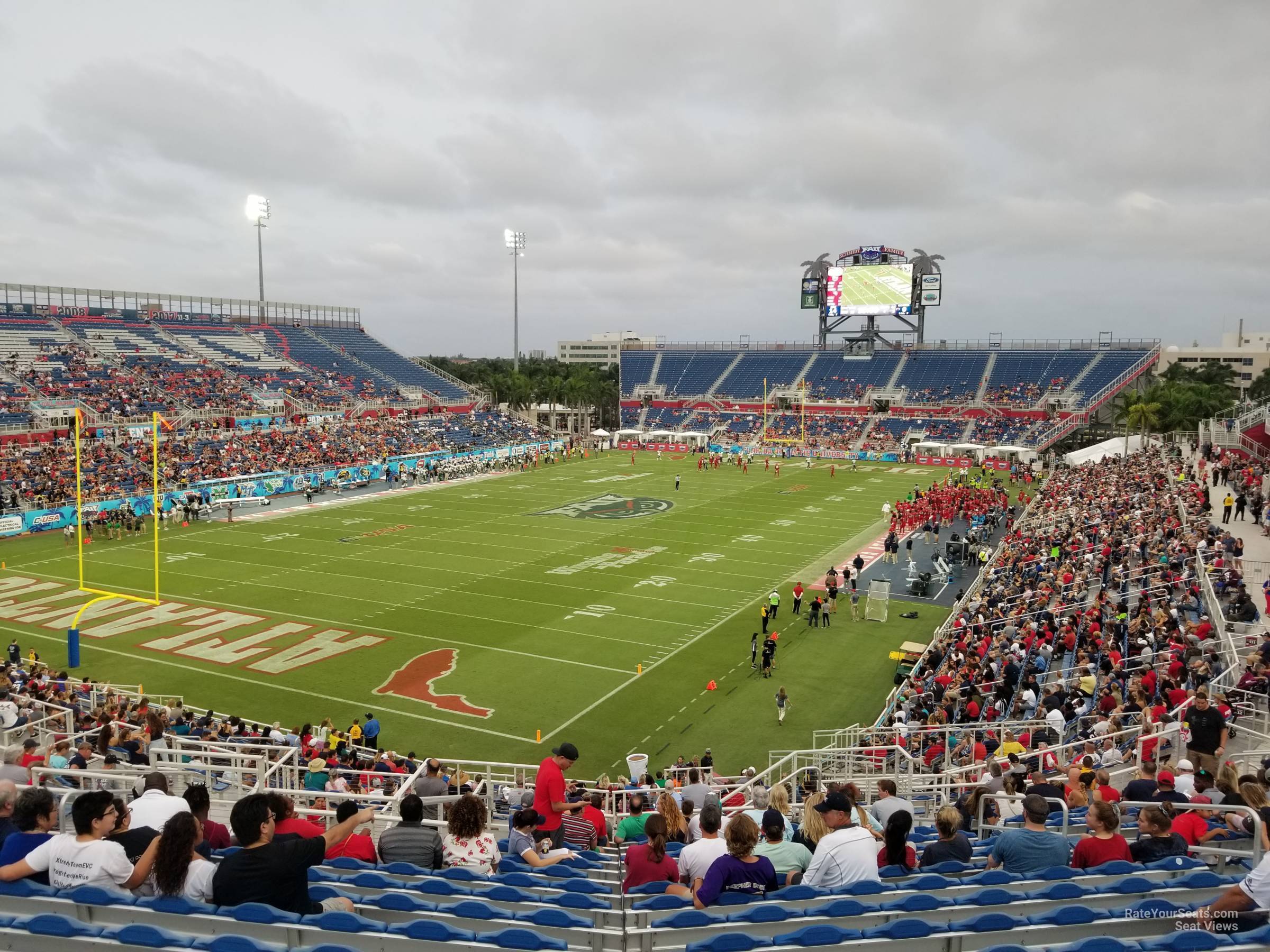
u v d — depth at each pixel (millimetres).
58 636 32719
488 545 49844
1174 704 16875
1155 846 8859
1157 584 27375
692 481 77875
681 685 28922
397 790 13547
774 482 77812
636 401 123562
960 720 21391
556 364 172000
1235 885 6984
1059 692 20047
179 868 6875
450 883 8469
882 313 114188
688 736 25062
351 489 71188
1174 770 12984
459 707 26812
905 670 29953
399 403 93500
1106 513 42812
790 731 25516
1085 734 18359
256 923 6703
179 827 6922
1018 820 11820
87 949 6320
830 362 117438
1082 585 30125
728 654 32000
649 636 33844
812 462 94688
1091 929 7152
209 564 44406
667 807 10062
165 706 24469
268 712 26031
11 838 7438
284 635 33250
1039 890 7965
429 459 81250
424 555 47031
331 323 110375
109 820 7145
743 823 7699
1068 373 103438
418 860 9227
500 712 26438
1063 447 94438
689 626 35219
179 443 67062
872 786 16891
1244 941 6531
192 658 30531
